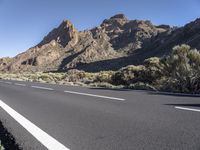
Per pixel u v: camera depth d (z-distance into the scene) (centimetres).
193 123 736
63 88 2203
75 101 1305
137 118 830
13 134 679
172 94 1559
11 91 2031
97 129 715
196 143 561
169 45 13950
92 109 1039
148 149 536
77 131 703
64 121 834
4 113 1005
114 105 1120
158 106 1055
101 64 15388
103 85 2614
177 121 767
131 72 3086
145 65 2947
